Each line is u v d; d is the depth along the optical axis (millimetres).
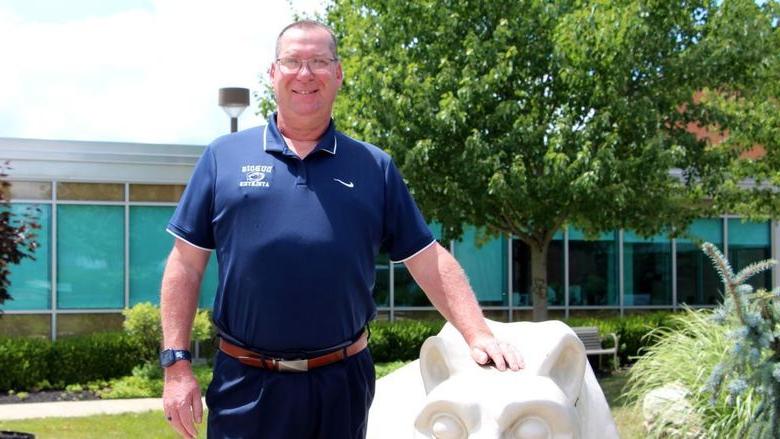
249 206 2926
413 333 13859
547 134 10875
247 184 2939
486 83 10500
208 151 3076
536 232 12148
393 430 4242
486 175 10789
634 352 13914
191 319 3035
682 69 10875
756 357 4891
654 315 14961
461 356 2652
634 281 16703
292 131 3045
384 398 4512
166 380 2949
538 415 2410
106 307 14172
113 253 14234
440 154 11094
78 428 9078
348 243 2939
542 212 11484
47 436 8617
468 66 10711
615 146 10789
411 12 11289
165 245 14523
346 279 2945
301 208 2920
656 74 11047
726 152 11703
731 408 6465
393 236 3160
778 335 4973
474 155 10484
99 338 12680
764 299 4988
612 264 16578
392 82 10938
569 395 2562
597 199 10836
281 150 2969
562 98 11141
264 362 2979
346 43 12047
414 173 10695
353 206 2980
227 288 2980
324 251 2896
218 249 3014
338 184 2986
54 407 10742
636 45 10633
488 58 10789
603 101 10734
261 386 2975
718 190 11953
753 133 11703
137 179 14258
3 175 7105
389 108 10773
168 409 2902
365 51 11625
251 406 2979
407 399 4371
